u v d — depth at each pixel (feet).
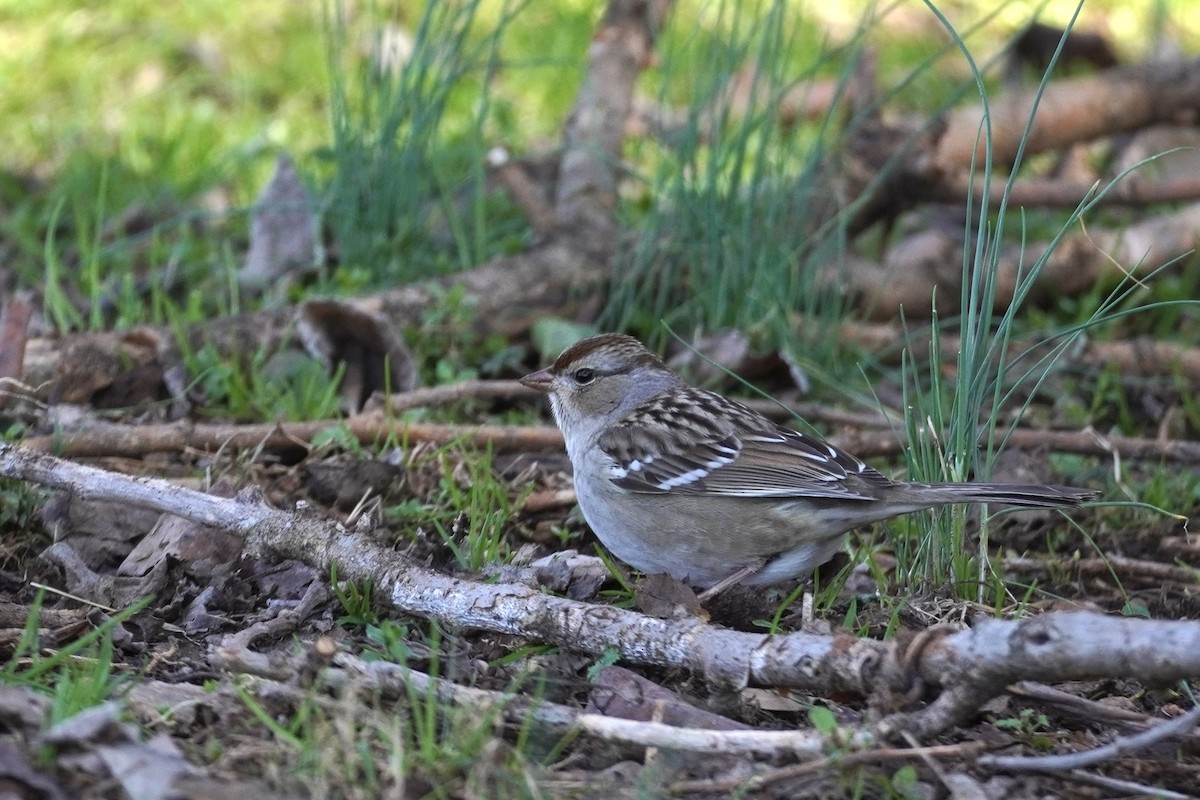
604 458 28.14
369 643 24.72
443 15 42.47
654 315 40.01
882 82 56.44
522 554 28.45
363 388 36.35
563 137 44.88
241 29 58.08
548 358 38.04
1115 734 23.03
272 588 26.45
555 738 21.16
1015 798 20.72
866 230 45.11
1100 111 47.09
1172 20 62.23
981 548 27.61
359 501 30.42
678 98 54.08
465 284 39.81
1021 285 27.40
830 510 26.58
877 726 20.90
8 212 46.37
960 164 46.06
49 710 19.95
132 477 26.73
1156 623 19.29
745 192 41.52
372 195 41.14
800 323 39.22
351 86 53.06
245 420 34.30
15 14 57.31
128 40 57.06
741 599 27.17
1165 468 34.99
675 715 22.39
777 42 39.83
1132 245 43.47
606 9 46.70
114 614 24.88
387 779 19.54
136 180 47.75
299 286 40.34
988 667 20.27
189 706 21.27
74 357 34.78
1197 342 42.39
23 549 27.71
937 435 28.12
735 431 27.86
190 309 37.60
